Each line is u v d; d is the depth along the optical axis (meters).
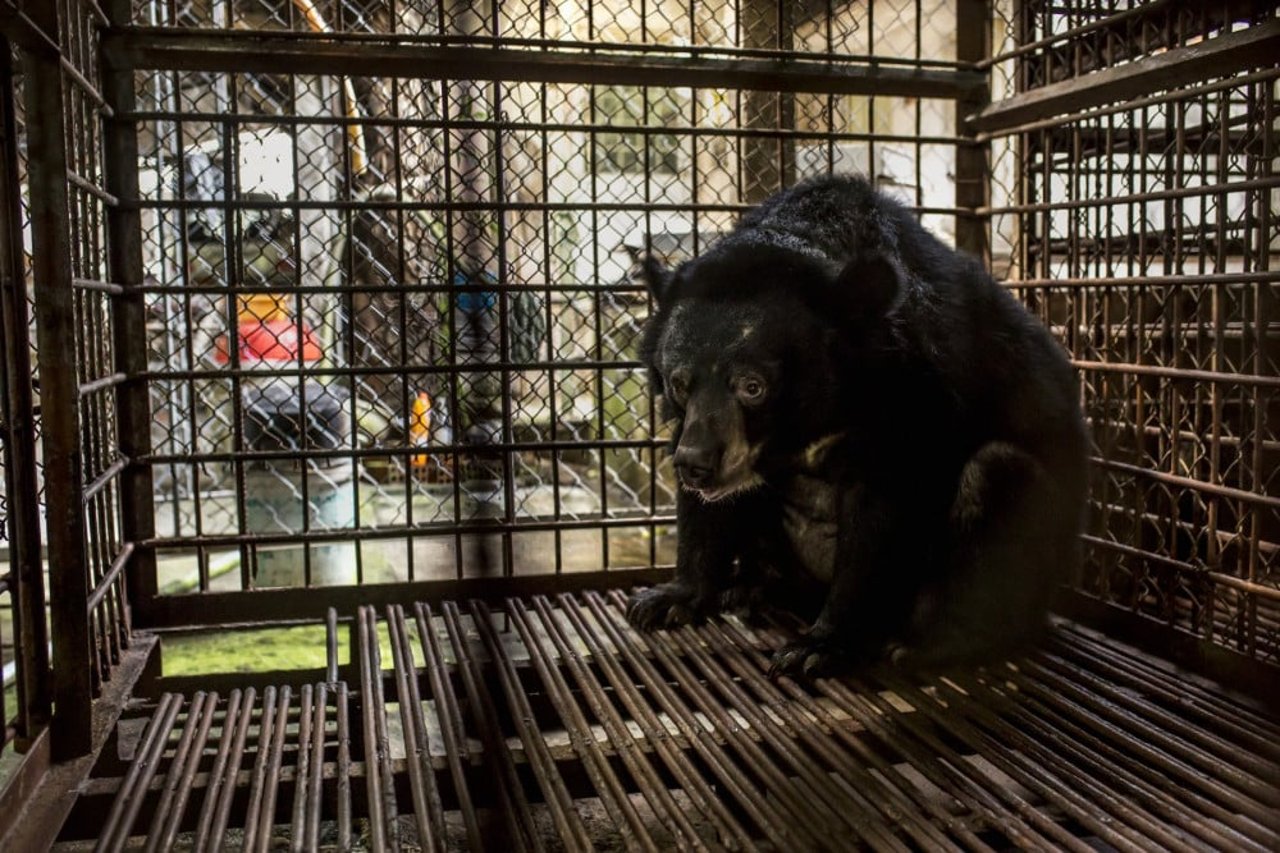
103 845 1.18
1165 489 1.87
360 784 1.38
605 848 1.54
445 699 1.58
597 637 1.87
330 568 3.06
